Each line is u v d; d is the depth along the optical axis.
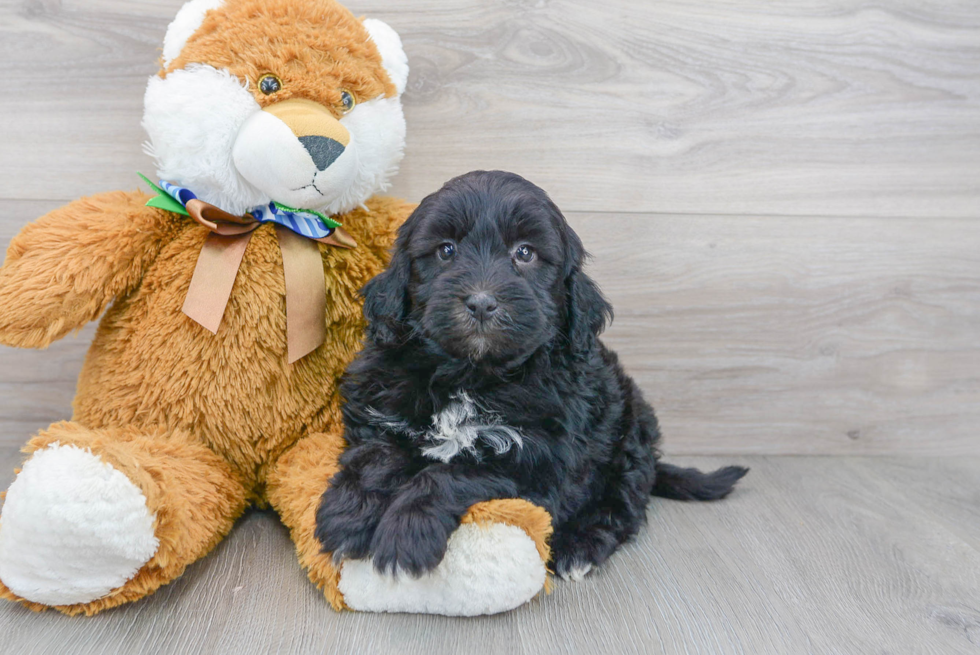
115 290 1.88
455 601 1.61
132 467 1.54
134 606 1.64
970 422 2.83
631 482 2.06
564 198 2.57
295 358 1.92
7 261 1.82
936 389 2.79
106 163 2.42
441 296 1.66
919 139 2.63
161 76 1.91
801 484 2.52
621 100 2.52
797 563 1.95
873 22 2.54
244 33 1.83
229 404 1.90
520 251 1.79
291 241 1.96
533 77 2.48
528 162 2.54
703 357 2.70
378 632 1.58
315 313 1.95
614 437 2.07
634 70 2.51
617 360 2.36
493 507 1.60
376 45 2.03
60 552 1.48
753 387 2.74
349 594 1.63
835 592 1.81
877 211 2.66
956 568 1.95
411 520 1.54
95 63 2.36
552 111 2.51
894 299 2.71
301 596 1.71
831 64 2.56
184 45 1.87
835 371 2.75
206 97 1.80
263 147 1.79
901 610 1.74
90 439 1.59
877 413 2.79
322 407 2.04
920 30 2.56
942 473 2.67
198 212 1.83
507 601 1.61
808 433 2.79
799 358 2.73
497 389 1.80
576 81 2.50
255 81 1.82
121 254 1.85
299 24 1.86
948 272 2.71
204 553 1.81
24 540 1.48
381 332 1.85
